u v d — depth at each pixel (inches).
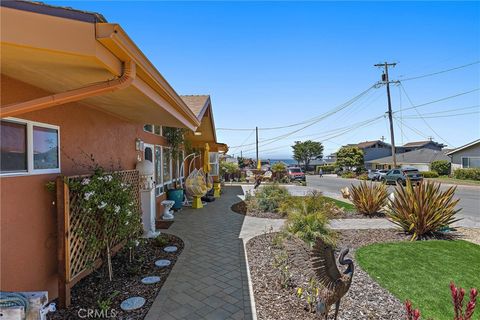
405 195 265.9
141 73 104.7
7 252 104.2
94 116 173.8
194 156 506.0
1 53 75.7
